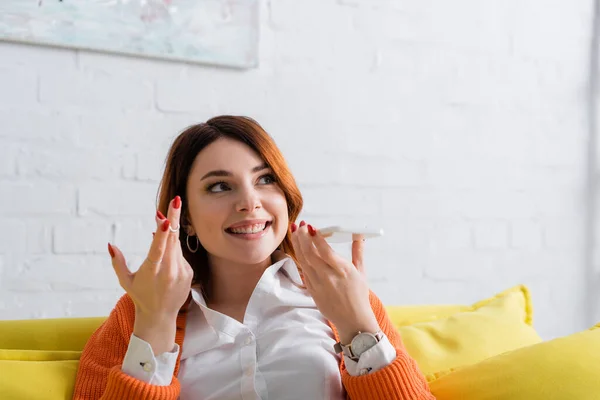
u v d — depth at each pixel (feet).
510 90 7.11
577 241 7.38
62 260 5.45
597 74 7.45
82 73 5.51
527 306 4.90
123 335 3.89
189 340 3.92
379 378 3.51
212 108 5.94
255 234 3.84
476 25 6.97
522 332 4.49
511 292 4.91
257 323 4.01
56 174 5.43
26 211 5.34
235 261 3.86
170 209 3.37
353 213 6.43
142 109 5.70
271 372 3.82
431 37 6.78
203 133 3.96
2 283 5.27
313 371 3.79
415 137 6.70
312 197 6.27
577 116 7.41
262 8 6.12
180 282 3.48
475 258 6.93
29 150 5.35
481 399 3.66
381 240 6.53
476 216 6.94
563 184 7.32
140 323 3.50
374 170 6.52
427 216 6.73
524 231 7.14
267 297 4.02
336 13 6.40
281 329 3.94
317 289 3.62
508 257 7.06
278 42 6.18
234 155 3.85
